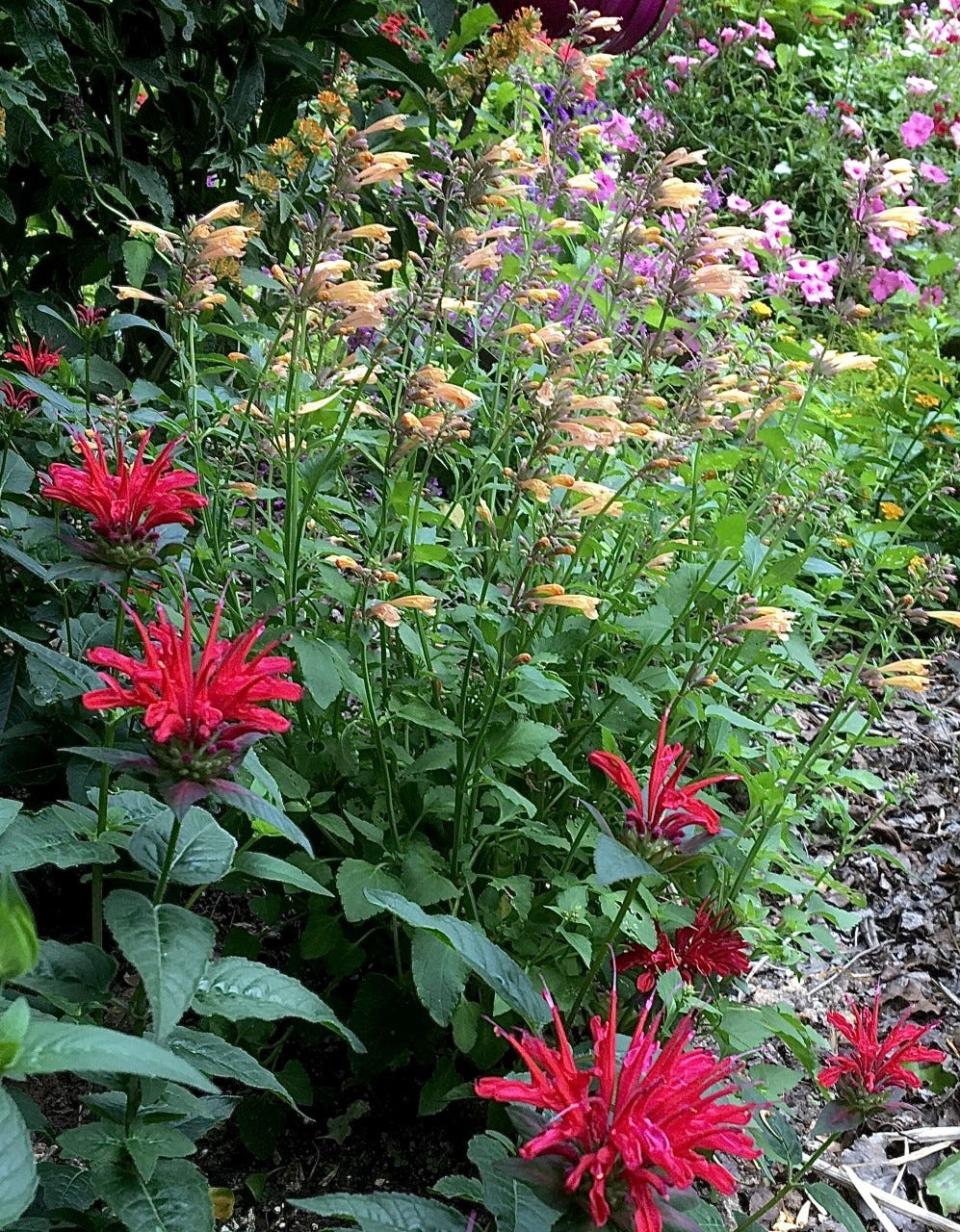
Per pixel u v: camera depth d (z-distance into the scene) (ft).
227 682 3.88
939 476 10.61
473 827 6.77
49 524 6.05
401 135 9.33
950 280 17.31
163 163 9.68
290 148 8.66
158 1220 4.07
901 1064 5.20
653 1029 3.73
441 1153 6.77
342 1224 6.27
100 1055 3.04
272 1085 4.50
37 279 9.11
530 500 7.70
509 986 4.31
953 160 21.90
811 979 8.77
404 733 7.29
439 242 8.54
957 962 9.19
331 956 6.70
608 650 7.94
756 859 7.56
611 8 11.31
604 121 15.83
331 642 6.45
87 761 6.79
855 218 8.02
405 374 8.00
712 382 7.79
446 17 9.45
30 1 7.29
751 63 24.00
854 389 14.46
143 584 5.08
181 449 8.00
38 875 7.66
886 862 9.96
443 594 7.23
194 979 3.80
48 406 6.88
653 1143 3.43
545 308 9.64
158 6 8.48
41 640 7.49
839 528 10.48
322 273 6.37
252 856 4.54
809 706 11.35
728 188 22.00
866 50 25.48
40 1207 4.67
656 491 7.80
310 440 7.04
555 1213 3.83
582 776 7.45
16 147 8.07
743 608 6.77
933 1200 7.32
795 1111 7.62
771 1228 6.85
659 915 6.56
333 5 9.35
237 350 8.98
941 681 12.51
